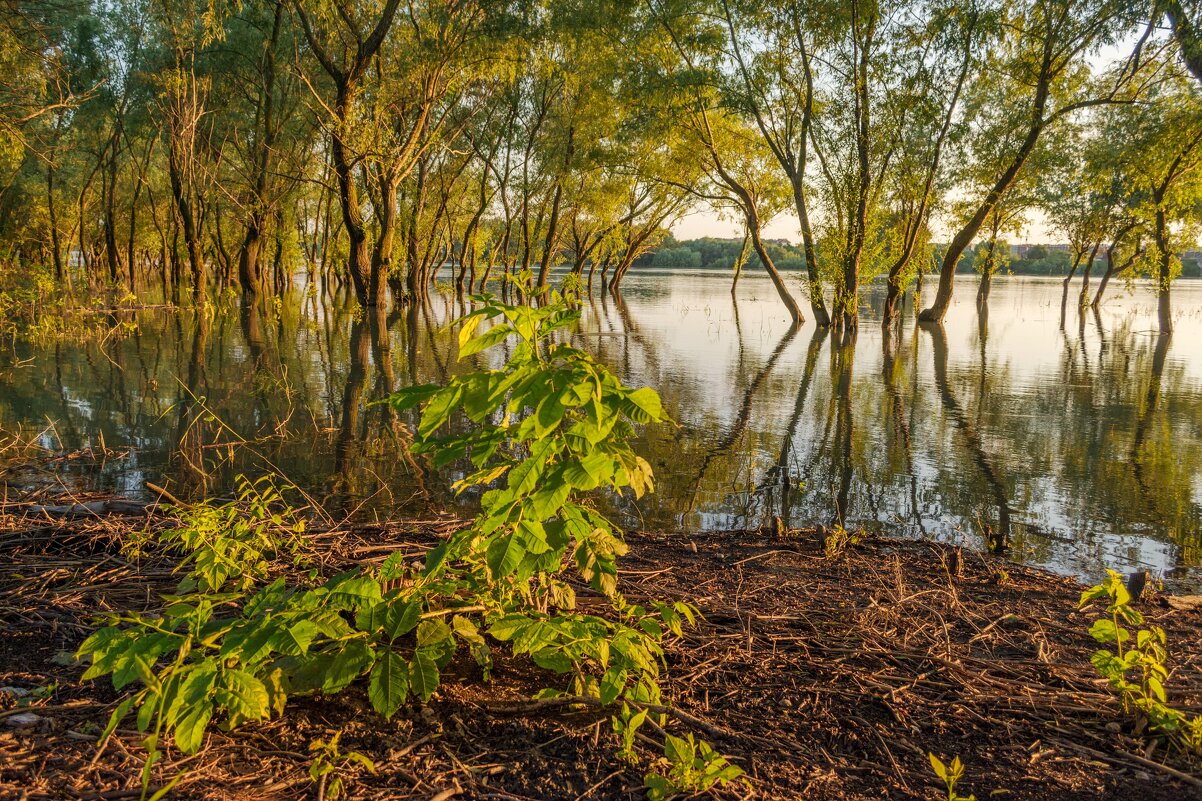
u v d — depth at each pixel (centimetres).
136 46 2806
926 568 436
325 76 2592
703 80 2122
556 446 225
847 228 2195
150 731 231
